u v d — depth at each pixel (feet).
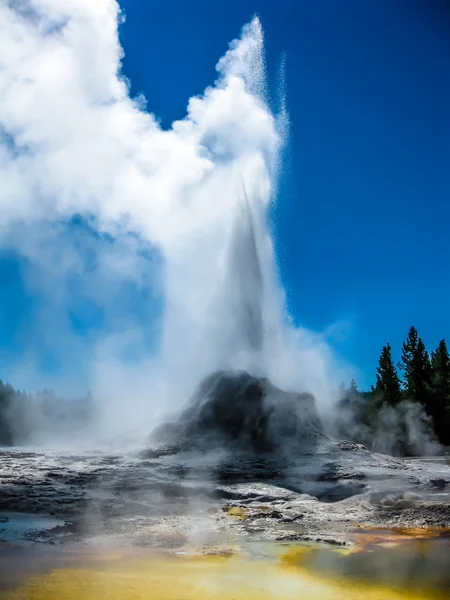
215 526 43.32
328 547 37.40
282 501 54.19
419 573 31.07
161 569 31.48
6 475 62.49
